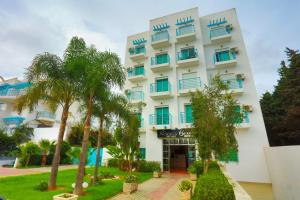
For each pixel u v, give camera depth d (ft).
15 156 69.92
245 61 60.23
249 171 51.19
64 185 32.99
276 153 38.83
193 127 29.12
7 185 31.86
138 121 45.65
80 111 39.17
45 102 33.45
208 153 26.86
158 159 60.95
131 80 74.59
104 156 73.92
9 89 102.78
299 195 28.63
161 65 68.03
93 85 29.09
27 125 88.12
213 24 67.41
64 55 32.12
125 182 32.14
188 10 71.92
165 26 73.77
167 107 65.41
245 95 56.80
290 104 67.36
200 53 65.46
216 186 15.96
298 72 67.41
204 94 29.60
